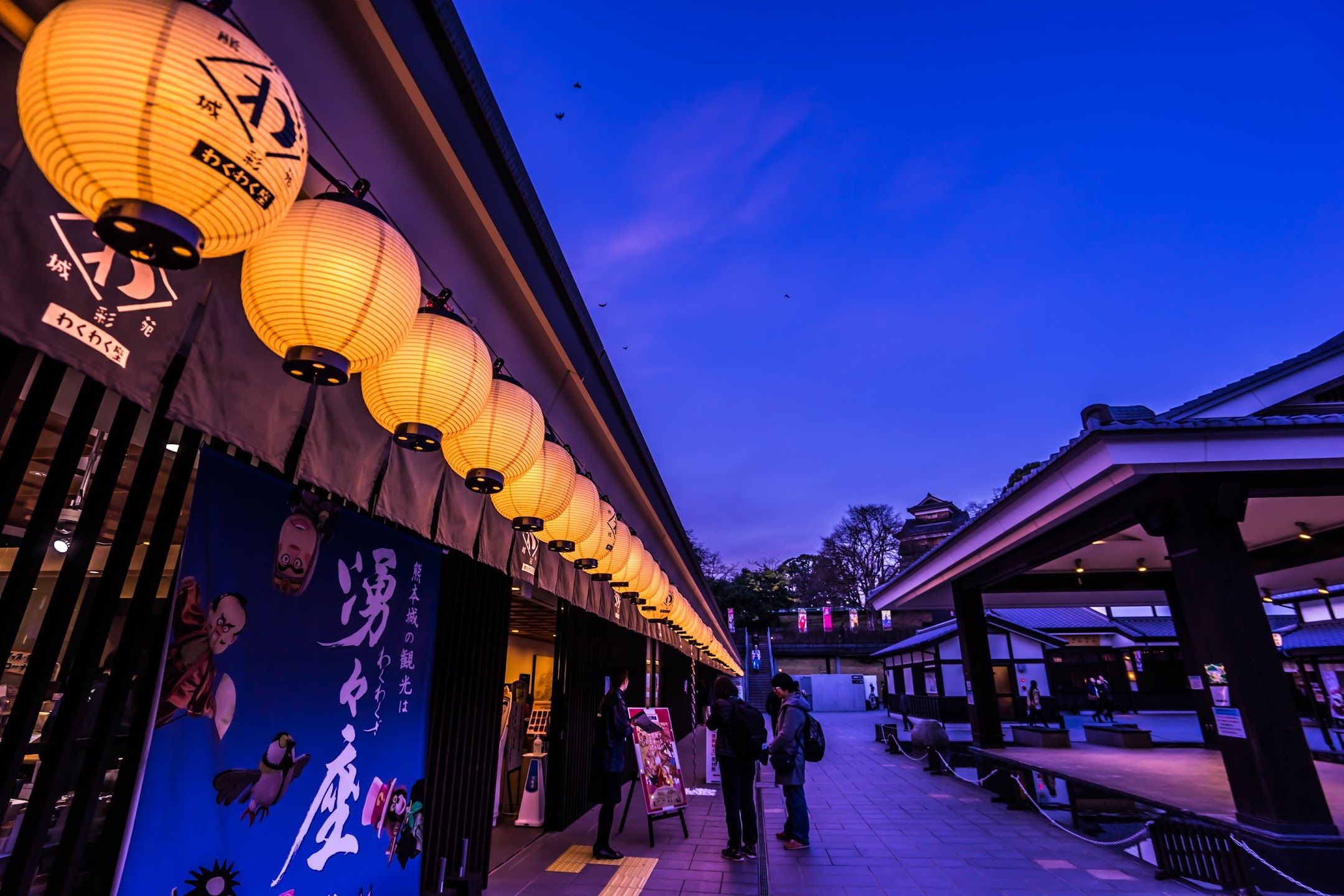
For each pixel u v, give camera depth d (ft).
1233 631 19.90
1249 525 30.94
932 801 30.53
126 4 3.64
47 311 4.71
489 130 9.50
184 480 7.43
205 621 7.62
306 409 8.46
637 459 24.25
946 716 75.56
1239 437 20.51
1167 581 45.34
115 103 3.48
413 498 10.79
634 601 21.48
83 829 6.20
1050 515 26.91
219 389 6.57
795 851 21.30
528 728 27.09
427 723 13.03
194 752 7.41
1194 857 18.26
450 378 7.06
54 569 13.78
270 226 4.33
